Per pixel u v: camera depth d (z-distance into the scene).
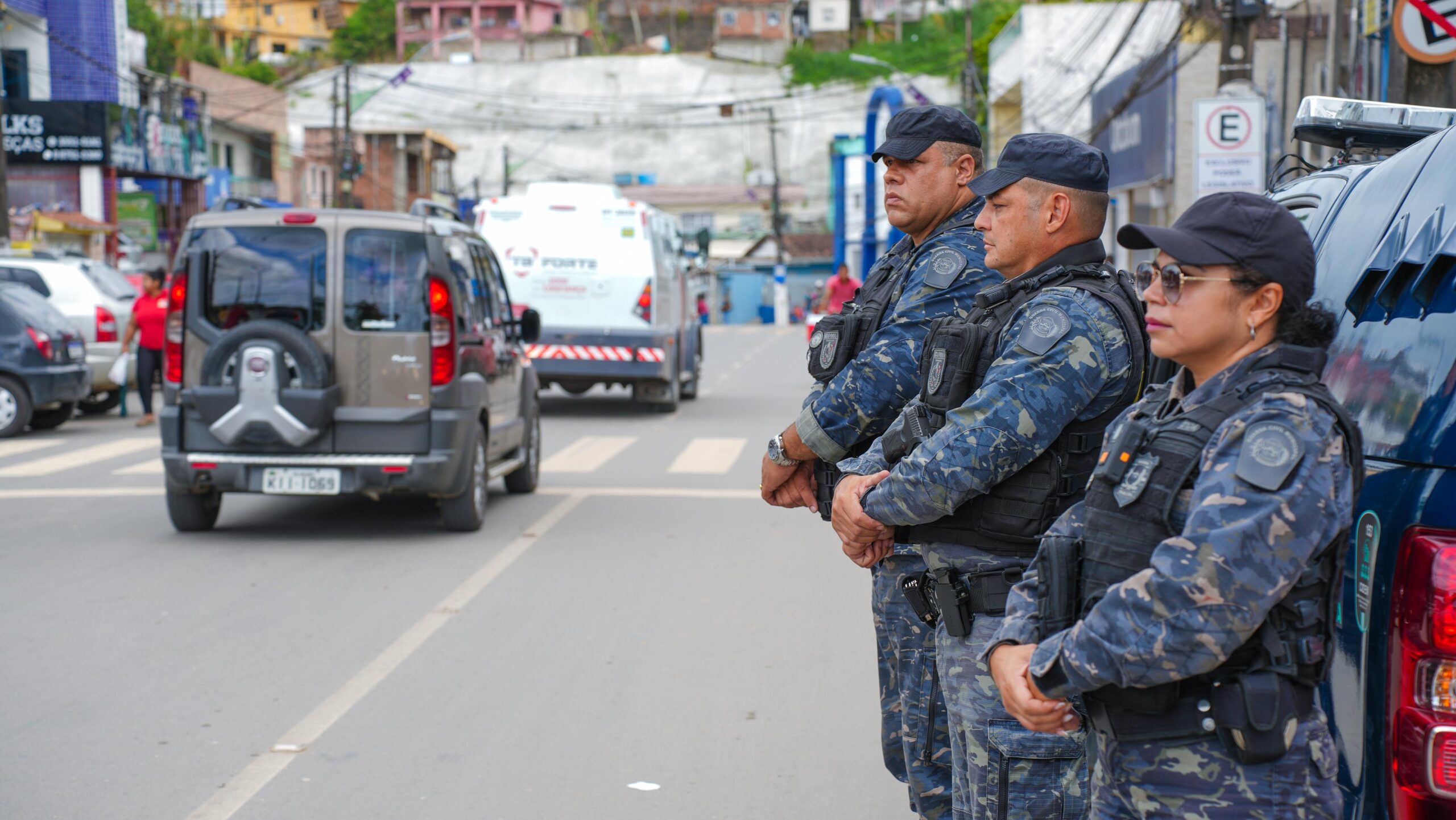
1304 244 2.41
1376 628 2.55
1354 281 3.22
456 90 93.75
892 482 3.20
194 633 6.94
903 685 3.90
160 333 17.30
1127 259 30.47
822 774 4.98
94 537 9.58
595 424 17.83
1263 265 2.38
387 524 10.22
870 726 5.50
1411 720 2.43
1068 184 3.33
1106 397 3.14
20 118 40.66
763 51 101.81
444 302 9.34
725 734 5.41
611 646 6.71
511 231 18.62
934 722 3.84
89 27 42.34
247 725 5.50
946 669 3.37
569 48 102.31
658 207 83.12
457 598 7.76
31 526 10.02
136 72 44.88
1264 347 2.45
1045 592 2.60
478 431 9.87
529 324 11.59
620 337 18.48
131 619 7.21
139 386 17.45
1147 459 2.45
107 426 17.58
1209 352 2.46
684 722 5.56
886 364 3.71
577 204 18.62
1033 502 3.18
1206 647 2.26
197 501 9.65
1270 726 2.32
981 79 57.28
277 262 9.27
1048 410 3.05
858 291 4.19
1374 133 4.24
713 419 18.58
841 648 6.68
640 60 93.12
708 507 11.05
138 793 4.75
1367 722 2.58
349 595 7.81
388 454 9.28
